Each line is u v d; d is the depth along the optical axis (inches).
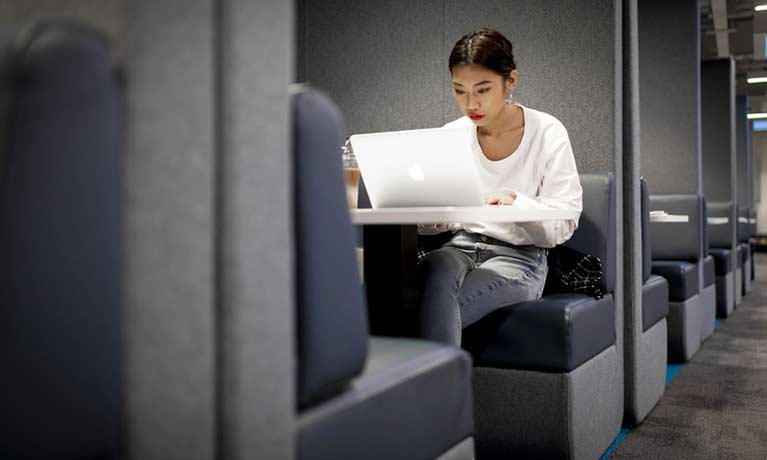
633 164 89.5
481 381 72.9
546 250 75.9
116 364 24.7
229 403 26.3
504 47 71.0
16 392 22.7
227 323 26.2
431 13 103.9
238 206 26.2
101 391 24.4
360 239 83.3
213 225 26.2
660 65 155.8
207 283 26.0
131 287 24.9
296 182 30.6
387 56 107.8
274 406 27.8
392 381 36.1
